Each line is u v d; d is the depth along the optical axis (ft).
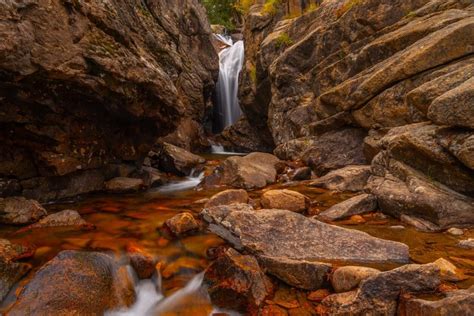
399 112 31.14
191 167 43.55
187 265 17.61
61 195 29.09
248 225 18.34
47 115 25.88
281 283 15.69
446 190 21.70
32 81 22.15
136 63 28.14
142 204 27.86
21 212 22.43
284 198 23.95
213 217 19.81
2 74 20.01
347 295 13.53
